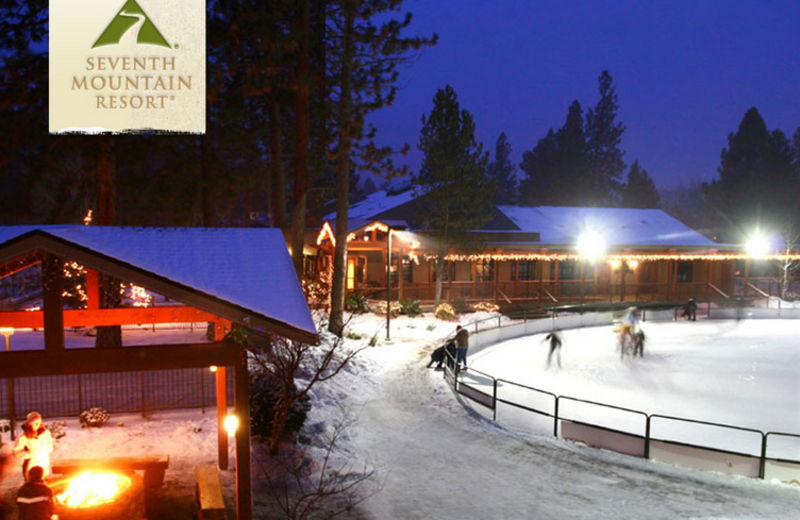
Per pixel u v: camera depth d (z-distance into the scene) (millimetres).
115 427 13320
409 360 23406
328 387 17391
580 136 93750
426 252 35844
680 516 10156
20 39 18594
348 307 34000
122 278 7469
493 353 26469
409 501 10570
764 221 69188
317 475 11320
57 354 7137
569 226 47594
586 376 21859
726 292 48250
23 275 37062
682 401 18391
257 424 12695
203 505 8562
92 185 31688
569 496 10992
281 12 24250
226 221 56344
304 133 25672
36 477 7848
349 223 42438
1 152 19266
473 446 13812
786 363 24344
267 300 8266
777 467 11922
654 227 50031
